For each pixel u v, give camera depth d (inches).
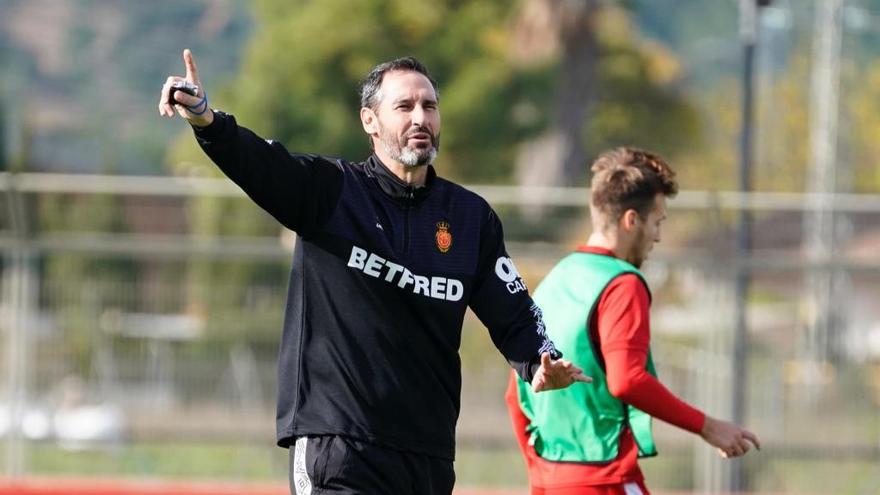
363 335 679.7
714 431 757.9
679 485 1519.4
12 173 1497.3
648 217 797.9
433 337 689.6
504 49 3897.6
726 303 1508.4
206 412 1535.4
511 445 1542.8
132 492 1312.7
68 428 1499.8
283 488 1334.9
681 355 1529.3
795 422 1535.4
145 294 1534.2
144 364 1531.7
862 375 1555.1
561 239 1572.3
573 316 774.5
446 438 698.2
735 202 1553.9
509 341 705.0
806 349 1561.3
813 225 1759.4
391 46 3939.5
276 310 1546.5
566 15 3595.0
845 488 1526.8
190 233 1583.4
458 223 698.8
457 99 3843.5
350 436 675.4
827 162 2726.4
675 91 4370.1
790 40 4798.2
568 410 782.5
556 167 3654.0
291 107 3932.1
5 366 1503.4
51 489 1309.1
